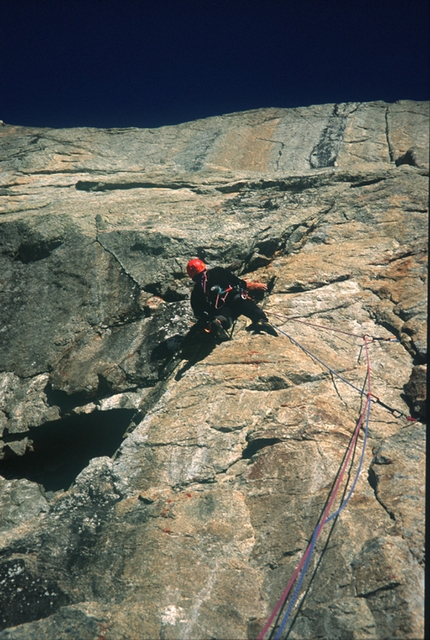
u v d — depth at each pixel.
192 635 3.39
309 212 7.21
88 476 4.82
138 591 3.69
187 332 5.94
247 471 4.43
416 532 3.63
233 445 4.62
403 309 5.64
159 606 3.56
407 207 7.07
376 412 4.70
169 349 5.85
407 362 5.16
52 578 3.88
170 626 3.44
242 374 5.16
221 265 6.64
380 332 5.55
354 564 3.52
